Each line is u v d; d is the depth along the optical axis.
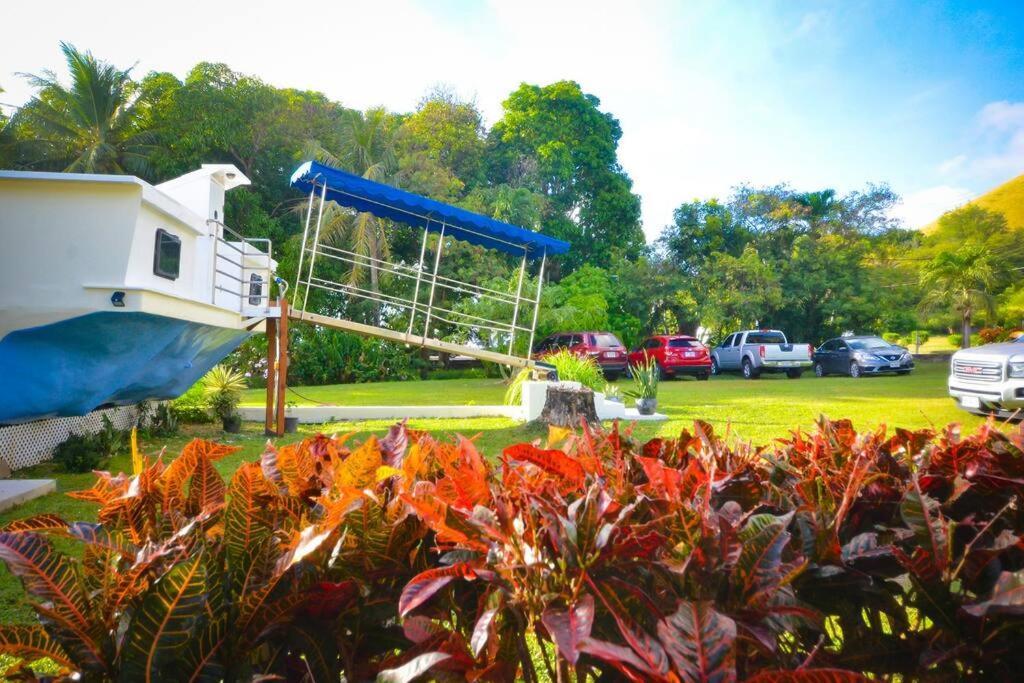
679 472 1.37
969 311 30.47
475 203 26.53
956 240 43.28
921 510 1.20
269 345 11.00
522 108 31.86
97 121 26.83
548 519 1.08
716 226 31.42
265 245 26.03
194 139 25.89
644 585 1.10
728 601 1.04
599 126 32.72
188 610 1.00
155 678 1.00
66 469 7.29
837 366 21.78
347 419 11.96
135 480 1.41
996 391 9.66
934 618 1.15
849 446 1.87
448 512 1.17
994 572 1.16
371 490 1.30
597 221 31.61
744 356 22.80
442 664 1.07
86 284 6.64
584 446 1.76
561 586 1.07
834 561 1.19
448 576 1.09
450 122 29.62
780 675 0.86
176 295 7.44
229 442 9.40
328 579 1.20
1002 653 1.10
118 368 7.50
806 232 31.92
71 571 1.07
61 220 6.68
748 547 1.05
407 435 1.78
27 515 5.12
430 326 25.58
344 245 25.31
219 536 1.35
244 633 1.10
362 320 25.09
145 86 27.72
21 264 6.64
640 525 1.11
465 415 12.31
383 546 1.24
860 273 29.77
